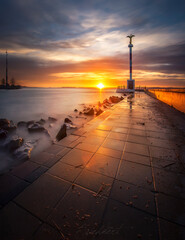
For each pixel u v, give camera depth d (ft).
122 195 5.64
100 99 122.62
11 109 59.31
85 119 35.99
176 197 5.49
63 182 6.45
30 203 5.24
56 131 25.39
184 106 25.62
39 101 100.42
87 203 5.24
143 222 4.46
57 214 4.80
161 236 4.01
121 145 10.87
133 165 7.94
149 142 11.44
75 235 4.09
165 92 44.86
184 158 8.66
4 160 13.47
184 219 4.53
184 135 13.05
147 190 5.91
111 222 4.48
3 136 20.98
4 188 6.03
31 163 8.13
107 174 7.09
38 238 4.02
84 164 8.05
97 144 11.07
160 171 7.30
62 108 62.75
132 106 36.14
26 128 27.02
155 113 25.41
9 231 4.23
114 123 17.93
